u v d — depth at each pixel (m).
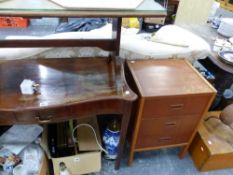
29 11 0.69
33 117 0.88
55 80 1.00
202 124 1.46
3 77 0.99
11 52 1.13
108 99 0.92
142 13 0.76
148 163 1.44
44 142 1.16
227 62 1.34
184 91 1.06
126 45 1.24
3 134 1.15
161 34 1.44
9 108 0.82
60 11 0.71
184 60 1.32
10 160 1.06
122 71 1.08
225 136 1.39
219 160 1.34
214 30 1.86
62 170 1.14
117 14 0.74
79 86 0.97
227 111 1.33
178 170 1.42
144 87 1.06
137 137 1.23
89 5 0.73
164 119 1.16
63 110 0.89
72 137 1.26
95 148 1.23
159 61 1.28
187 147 1.40
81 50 1.21
